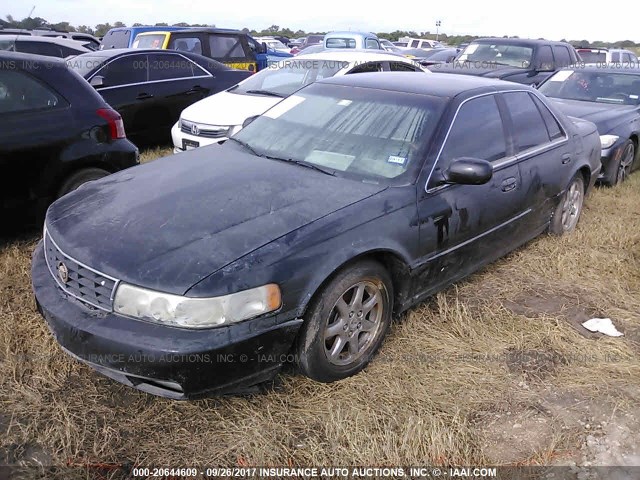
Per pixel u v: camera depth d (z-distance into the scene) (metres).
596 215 5.92
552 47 12.24
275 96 7.39
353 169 3.42
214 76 8.99
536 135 4.46
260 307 2.56
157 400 2.86
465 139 3.69
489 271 4.46
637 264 4.73
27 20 15.09
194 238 2.69
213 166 3.55
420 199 3.27
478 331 3.58
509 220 4.11
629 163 7.39
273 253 2.64
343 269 2.90
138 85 8.04
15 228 4.47
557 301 4.07
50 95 4.54
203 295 2.44
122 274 2.54
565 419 2.87
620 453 2.67
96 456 2.51
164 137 8.45
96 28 26.64
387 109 3.75
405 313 3.71
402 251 3.16
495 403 2.95
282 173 3.39
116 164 4.92
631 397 3.04
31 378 2.95
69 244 2.78
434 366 3.21
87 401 2.82
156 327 2.48
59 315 2.68
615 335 3.66
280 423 2.73
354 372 3.11
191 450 2.56
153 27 13.38
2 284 3.83
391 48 24.72
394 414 2.80
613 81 8.08
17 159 4.29
